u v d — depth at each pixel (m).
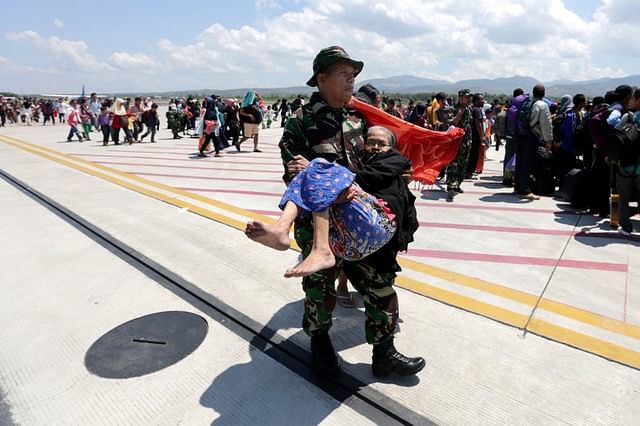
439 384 2.31
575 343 2.68
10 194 6.61
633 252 4.29
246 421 2.06
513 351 2.60
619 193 4.79
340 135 2.29
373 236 1.90
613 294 3.36
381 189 2.08
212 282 3.56
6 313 3.10
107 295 3.35
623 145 4.52
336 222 1.89
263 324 2.92
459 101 6.38
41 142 14.45
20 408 2.17
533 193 7.14
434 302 3.21
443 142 3.85
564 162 7.06
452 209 6.06
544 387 2.29
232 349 2.65
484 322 2.93
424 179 4.02
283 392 2.27
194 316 3.04
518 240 4.65
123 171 8.76
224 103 13.49
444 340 2.72
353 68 2.23
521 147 6.55
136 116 15.52
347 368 2.47
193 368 2.46
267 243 1.65
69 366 2.50
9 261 4.00
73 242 4.48
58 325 2.94
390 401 2.18
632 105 4.86
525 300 3.24
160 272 3.73
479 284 3.52
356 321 3.00
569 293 3.37
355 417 2.09
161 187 7.21
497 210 6.00
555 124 7.11
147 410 2.14
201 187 7.29
